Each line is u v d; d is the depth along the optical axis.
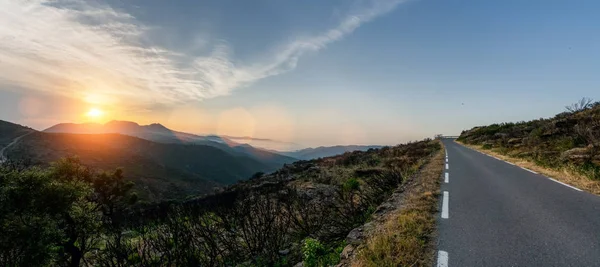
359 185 16.42
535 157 16.36
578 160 12.31
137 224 17.50
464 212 6.95
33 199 13.13
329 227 8.45
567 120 23.45
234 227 10.65
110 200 30.33
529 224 5.85
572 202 7.34
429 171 14.70
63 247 13.52
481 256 4.55
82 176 17.50
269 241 7.77
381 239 5.31
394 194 9.87
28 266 11.98
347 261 5.04
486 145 29.84
